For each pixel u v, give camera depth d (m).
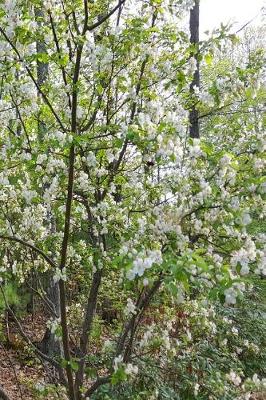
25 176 3.40
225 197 2.41
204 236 2.59
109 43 2.75
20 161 2.88
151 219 2.71
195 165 2.57
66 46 2.97
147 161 2.59
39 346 5.39
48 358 3.25
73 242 3.54
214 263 2.18
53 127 2.92
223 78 2.90
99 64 2.77
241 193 2.41
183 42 3.01
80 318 4.41
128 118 3.03
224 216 2.46
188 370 3.62
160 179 2.97
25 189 3.28
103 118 3.26
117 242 3.04
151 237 2.59
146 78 3.09
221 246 2.57
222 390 3.38
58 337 2.96
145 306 2.95
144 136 2.31
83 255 3.34
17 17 2.43
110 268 3.24
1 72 2.62
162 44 2.98
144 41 2.84
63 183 2.94
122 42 2.72
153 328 3.32
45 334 5.36
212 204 2.46
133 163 3.29
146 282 1.96
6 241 3.61
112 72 2.87
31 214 3.48
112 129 2.70
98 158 3.09
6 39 2.48
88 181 2.93
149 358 3.47
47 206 3.11
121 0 2.69
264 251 2.32
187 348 3.90
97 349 4.11
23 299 5.38
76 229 3.59
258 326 5.46
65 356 2.81
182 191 2.55
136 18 2.79
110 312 4.70
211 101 2.95
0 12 2.43
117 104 3.29
